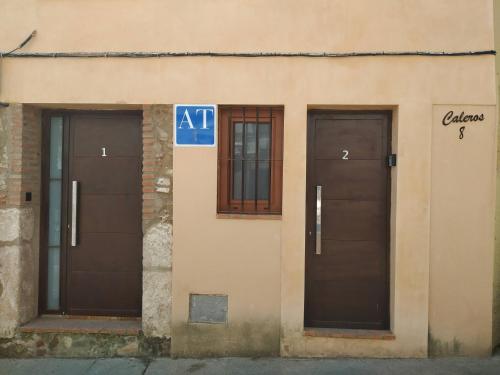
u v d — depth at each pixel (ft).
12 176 14.88
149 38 14.75
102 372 13.74
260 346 14.70
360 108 14.92
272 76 14.55
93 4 14.83
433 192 14.47
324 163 15.33
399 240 14.47
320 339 14.61
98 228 15.84
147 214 14.76
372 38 14.46
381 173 15.23
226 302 14.79
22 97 14.85
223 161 15.17
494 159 14.43
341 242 15.34
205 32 14.66
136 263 15.80
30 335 14.90
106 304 15.84
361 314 15.31
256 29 14.60
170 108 14.73
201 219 14.73
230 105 14.80
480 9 14.33
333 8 14.52
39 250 15.89
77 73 14.80
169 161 14.76
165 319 14.76
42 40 14.88
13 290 14.89
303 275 14.57
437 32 14.39
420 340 14.47
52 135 15.87
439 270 14.48
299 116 14.52
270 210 15.19
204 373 13.61
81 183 15.84
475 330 14.46
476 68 14.34
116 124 15.81
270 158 15.14
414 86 14.38
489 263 14.43
